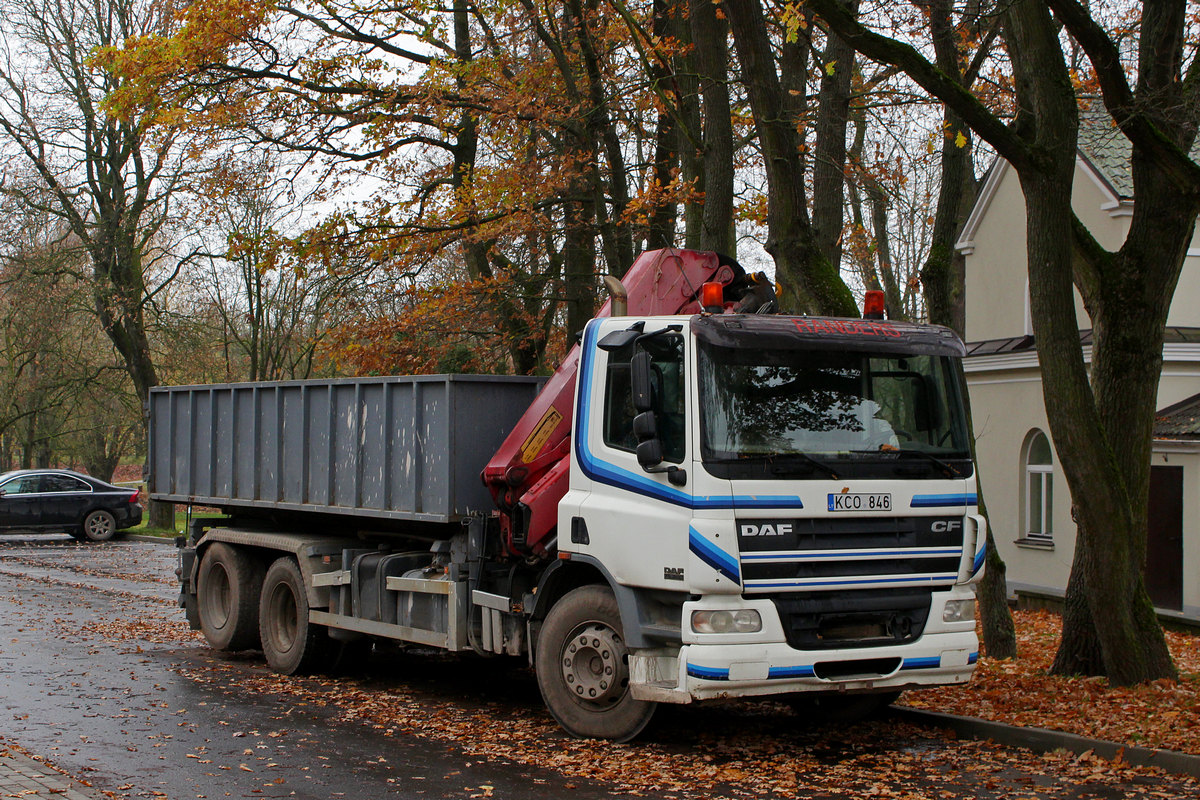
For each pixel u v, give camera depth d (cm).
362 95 1911
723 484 717
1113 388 956
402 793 664
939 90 888
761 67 1088
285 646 1121
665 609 761
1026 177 909
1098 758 736
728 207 1298
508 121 1792
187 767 726
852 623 752
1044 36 908
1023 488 2153
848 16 890
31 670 1101
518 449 877
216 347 3591
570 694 816
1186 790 672
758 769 728
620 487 777
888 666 761
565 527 819
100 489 3020
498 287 2102
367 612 1027
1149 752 721
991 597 1226
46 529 2939
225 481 1233
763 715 906
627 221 1606
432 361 2230
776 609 722
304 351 3216
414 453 954
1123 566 916
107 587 1900
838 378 765
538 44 1884
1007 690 955
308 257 1906
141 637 1369
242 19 1758
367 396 1022
